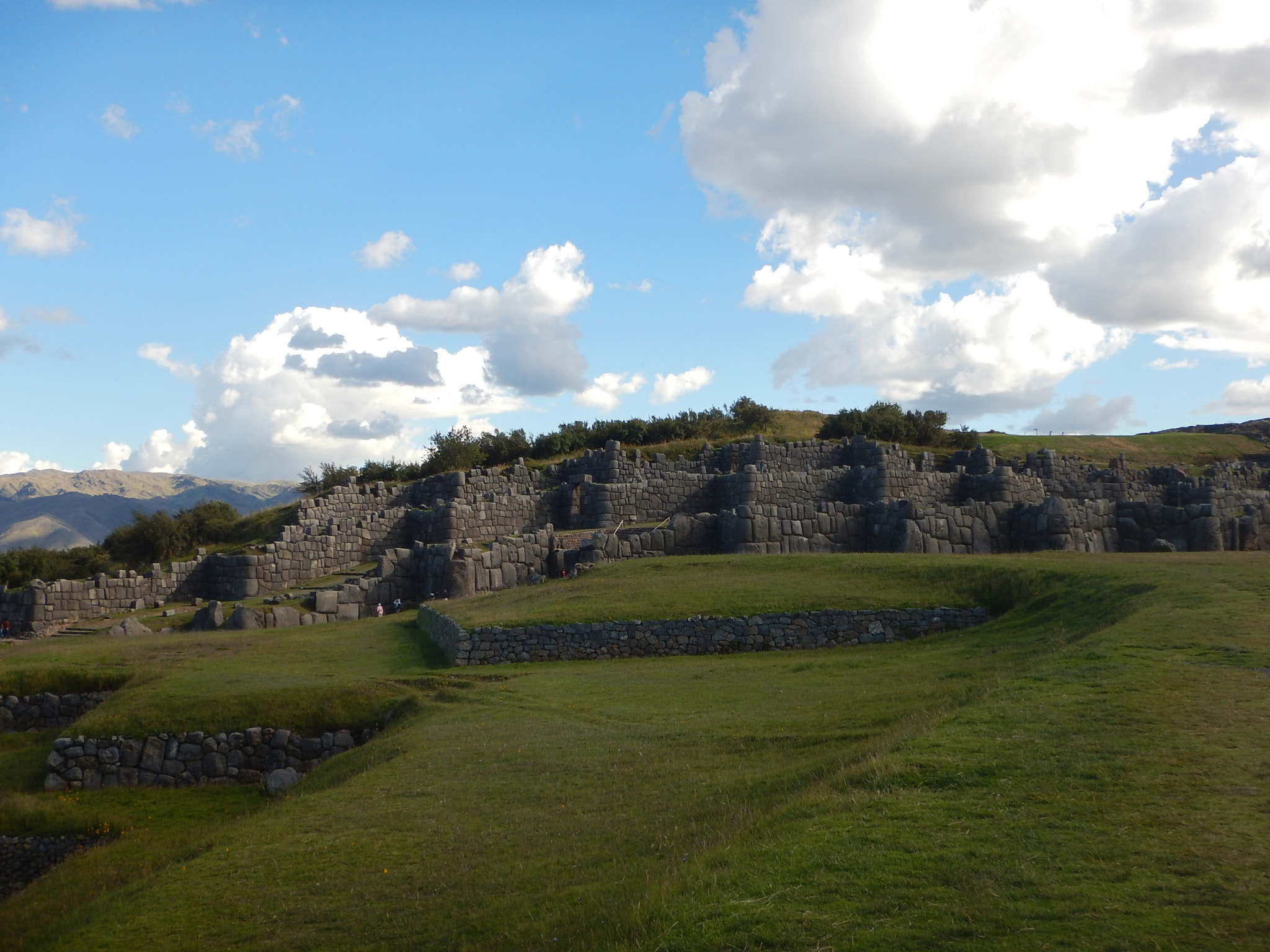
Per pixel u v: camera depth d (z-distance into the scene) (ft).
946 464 231.09
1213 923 25.49
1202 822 31.99
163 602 169.58
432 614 126.00
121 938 43.29
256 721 88.02
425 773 62.44
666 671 93.50
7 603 159.02
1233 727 42.04
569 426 293.43
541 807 53.11
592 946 31.40
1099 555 130.62
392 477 274.57
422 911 41.68
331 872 47.24
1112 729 42.88
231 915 43.86
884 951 25.70
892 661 88.48
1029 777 37.78
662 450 254.06
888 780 39.01
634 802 51.44
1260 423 360.69
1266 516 166.91
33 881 72.74
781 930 27.43
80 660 112.68
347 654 114.52
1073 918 26.48
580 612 108.37
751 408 307.99
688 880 32.81
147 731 87.30
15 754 94.63
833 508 161.68
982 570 112.06
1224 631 63.21
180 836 74.64
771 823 37.52
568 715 76.02
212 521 257.96
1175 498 198.08
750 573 126.62
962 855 31.12
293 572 173.88
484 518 189.37
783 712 69.62
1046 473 222.07
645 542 157.38
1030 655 78.74
